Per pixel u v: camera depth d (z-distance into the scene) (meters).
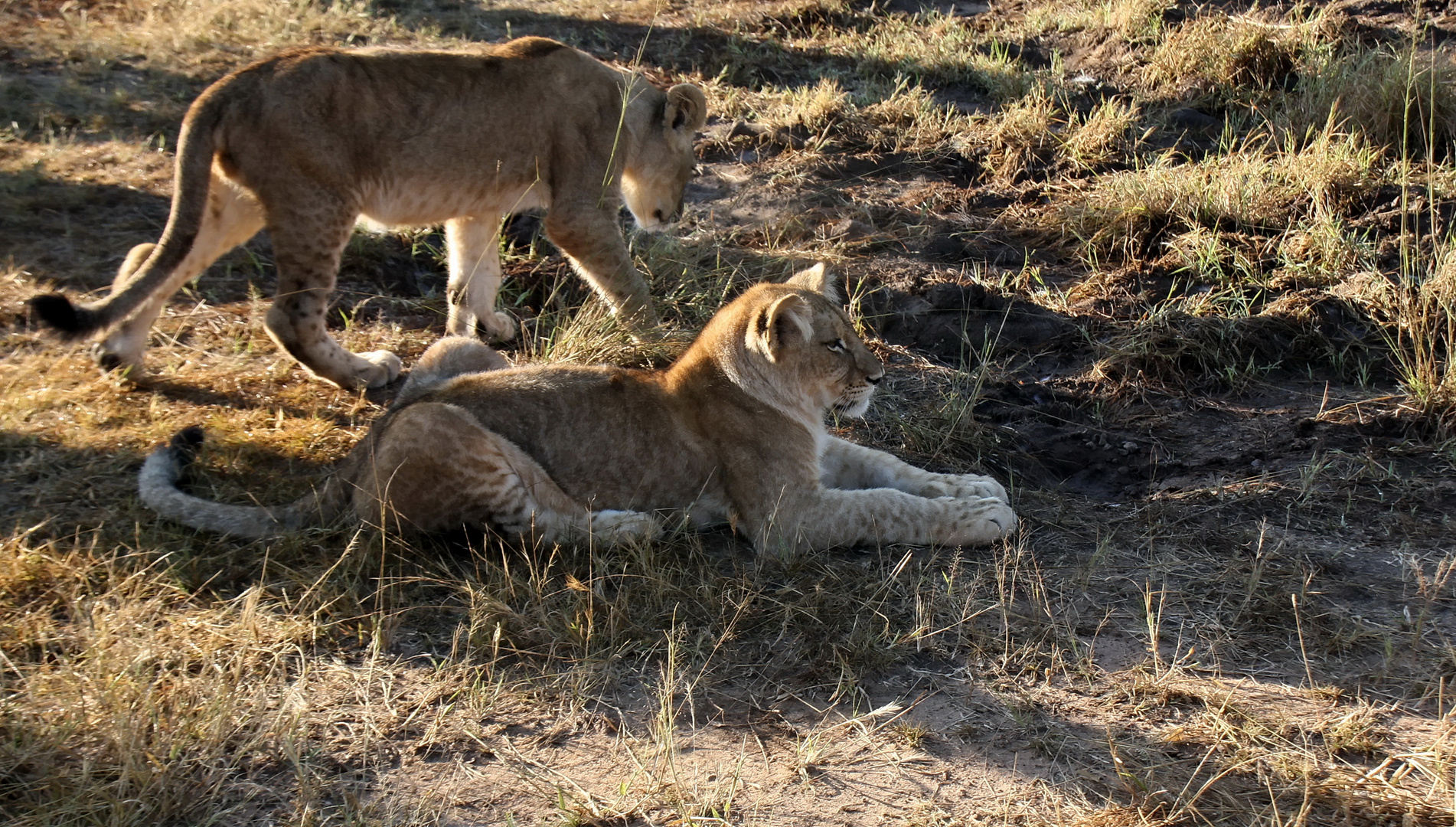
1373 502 5.04
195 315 6.52
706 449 4.82
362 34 10.66
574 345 6.23
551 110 6.28
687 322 6.83
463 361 5.29
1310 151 8.12
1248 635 4.12
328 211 5.64
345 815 3.30
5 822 3.21
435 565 4.50
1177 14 10.56
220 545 4.57
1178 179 7.82
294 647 4.00
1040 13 11.12
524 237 7.79
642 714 3.76
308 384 5.96
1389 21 9.80
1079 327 6.67
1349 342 6.43
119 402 5.64
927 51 10.48
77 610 4.03
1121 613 4.27
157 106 9.04
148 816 3.28
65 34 10.33
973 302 6.95
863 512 4.75
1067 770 3.47
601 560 4.50
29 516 4.70
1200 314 6.66
